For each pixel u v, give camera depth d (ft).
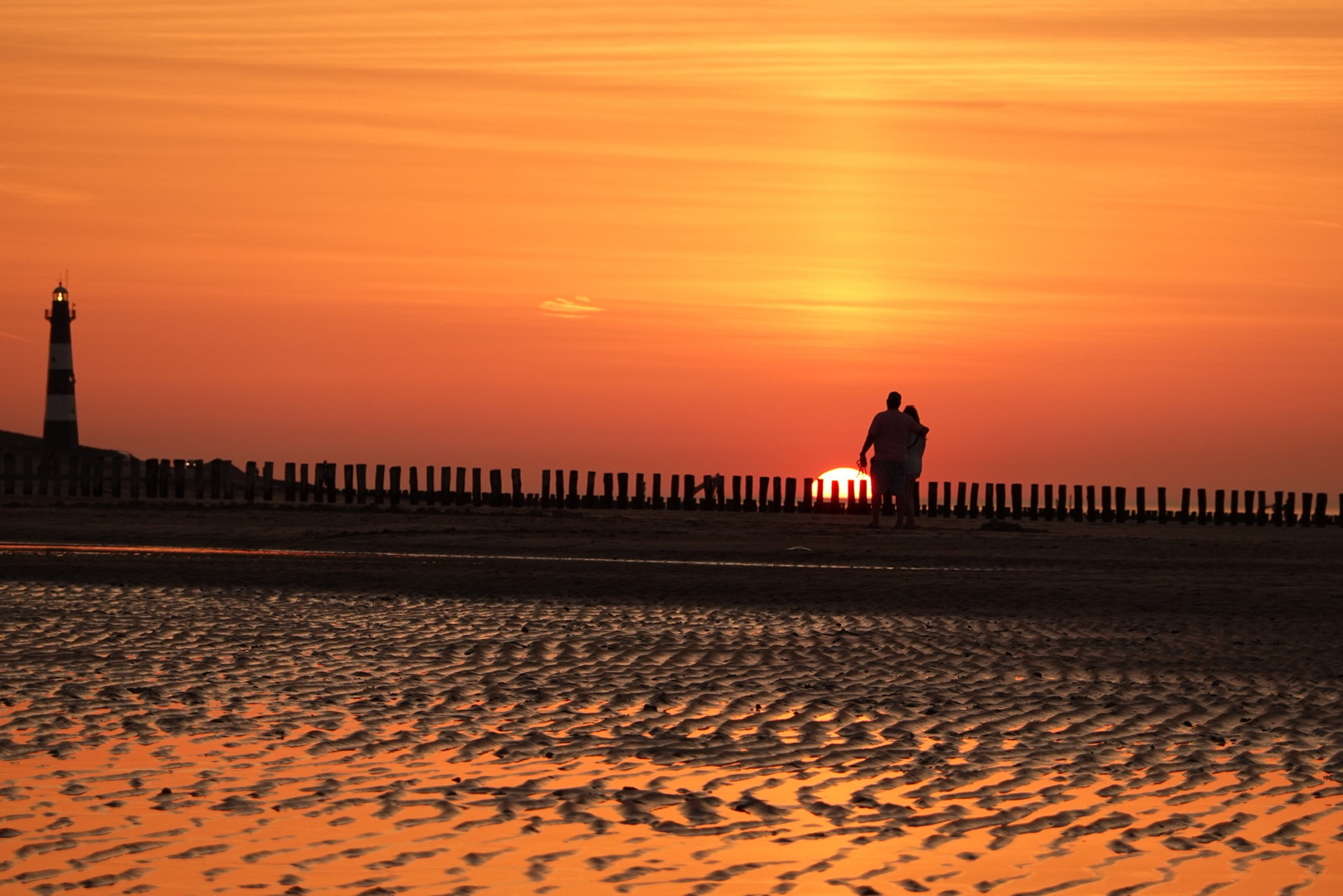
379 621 159.43
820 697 113.50
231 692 112.98
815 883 64.54
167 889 62.80
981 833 72.90
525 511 451.53
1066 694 115.14
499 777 85.15
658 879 65.05
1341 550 311.47
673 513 477.36
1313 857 68.49
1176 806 78.54
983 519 483.10
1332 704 111.24
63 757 88.43
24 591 184.55
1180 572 230.27
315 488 499.92
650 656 134.31
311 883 63.93
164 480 522.88
